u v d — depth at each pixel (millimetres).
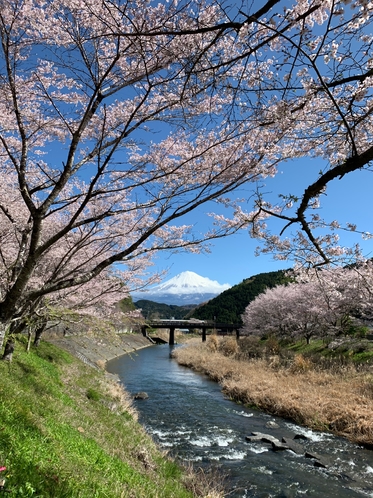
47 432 5051
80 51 4484
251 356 29094
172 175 5559
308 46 3475
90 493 3775
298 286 30625
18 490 3029
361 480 8531
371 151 2889
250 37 3338
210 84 3805
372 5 2982
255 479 8422
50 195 4082
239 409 15109
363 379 15812
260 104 3996
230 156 5312
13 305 4082
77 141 4105
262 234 5875
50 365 12562
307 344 32156
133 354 38469
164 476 6941
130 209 4605
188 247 7020
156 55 4199
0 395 5480
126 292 9758
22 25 4766
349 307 18266
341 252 5570
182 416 13836
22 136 4402
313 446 10789
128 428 9570
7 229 7598
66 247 9141
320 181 3289
